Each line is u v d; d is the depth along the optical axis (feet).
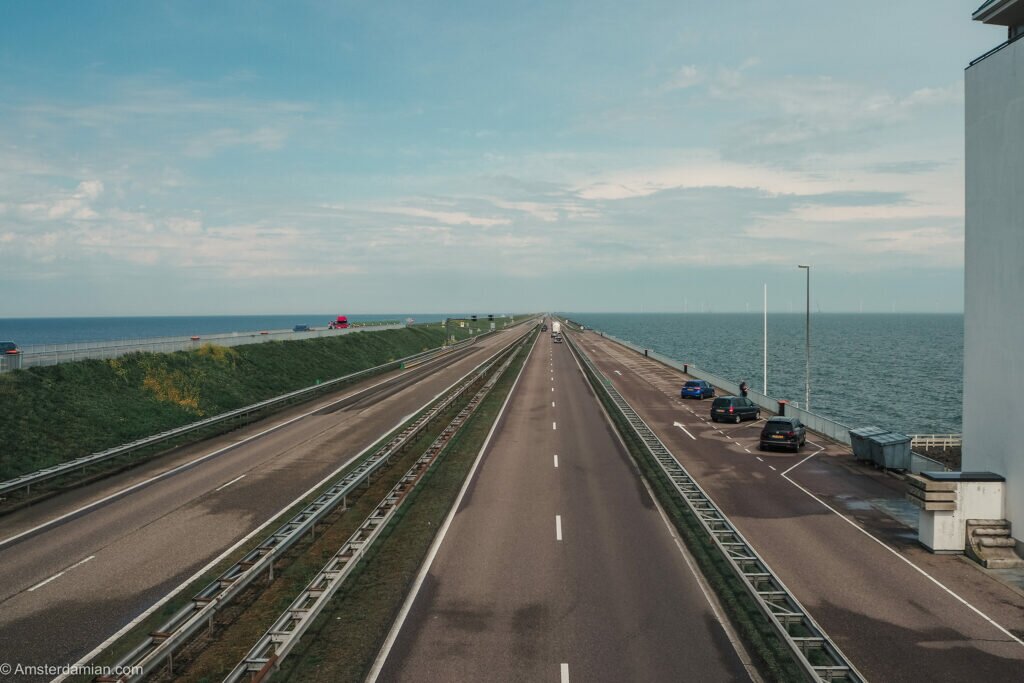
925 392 257.14
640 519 67.92
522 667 38.42
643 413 146.92
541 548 59.06
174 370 141.59
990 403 61.57
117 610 45.83
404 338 339.98
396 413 136.46
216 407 136.26
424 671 38.01
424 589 49.93
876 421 196.85
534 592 49.34
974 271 63.93
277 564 55.16
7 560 55.52
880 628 44.60
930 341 611.47
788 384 281.54
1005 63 58.34
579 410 147.64
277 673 37.52
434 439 110.73
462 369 234.99
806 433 127.24
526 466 92.63
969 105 63.93
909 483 62.85
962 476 60.18
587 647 40.86
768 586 51.24
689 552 58.13
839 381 292.61
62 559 55.67
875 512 72.49
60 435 96.12
